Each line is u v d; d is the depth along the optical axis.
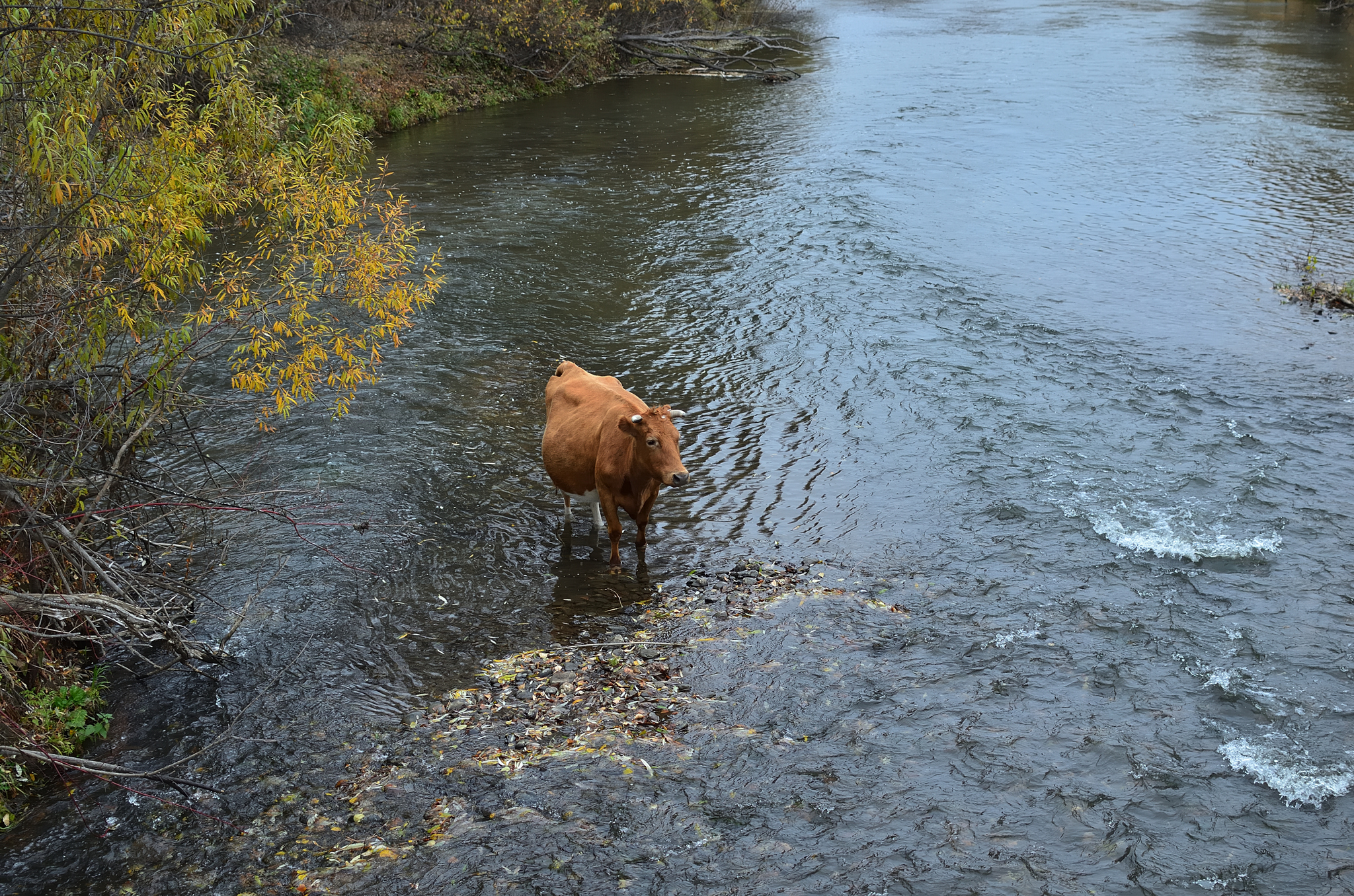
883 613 8.27
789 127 28.67
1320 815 6.12
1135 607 8.29
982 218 20.06
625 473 8.66
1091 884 5.61
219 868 5.69
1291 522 9.53
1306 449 10.96
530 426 11.68
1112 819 6.09
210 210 9.17
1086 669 7.50
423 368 13.09
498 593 8.58
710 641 7.91
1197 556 8.98
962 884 5.59
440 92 31.53
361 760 6.58
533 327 14.73
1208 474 10.46
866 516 9.90
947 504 10.05
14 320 7.16
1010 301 15.77
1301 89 32.16
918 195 21.72
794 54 43.25
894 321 15.05
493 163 24.66
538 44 35.31
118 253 8.41
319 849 5.83
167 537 8.98
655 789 6.33
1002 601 8.41
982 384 12.87
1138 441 11.27
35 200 7.08
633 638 7.98
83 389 7.76
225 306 8.98
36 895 5.49
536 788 6.32
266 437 11.06
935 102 31.73
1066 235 19.00
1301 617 8.11
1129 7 58.16
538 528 9.66
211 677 7.37
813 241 18.86
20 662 6.78
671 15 42.12
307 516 9.48
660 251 18.44
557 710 7.10
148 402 8.53
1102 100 31.17
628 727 6.93
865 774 6.46
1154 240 18.59
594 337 14.56
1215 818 6.10
